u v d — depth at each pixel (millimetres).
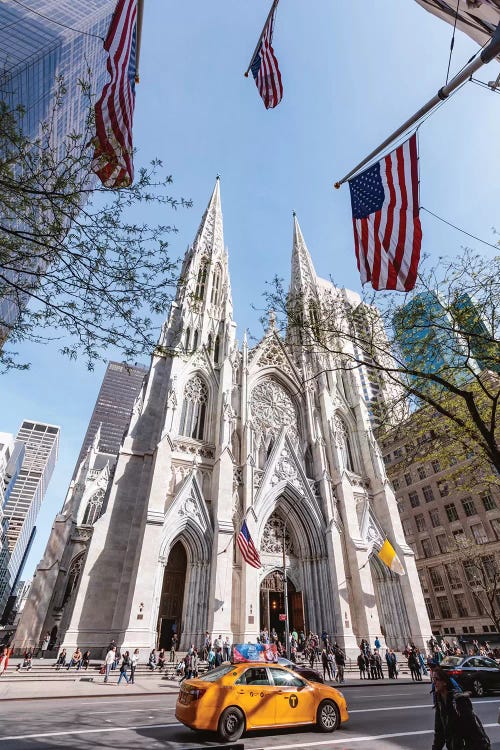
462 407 21172
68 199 11555
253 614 32188
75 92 22469
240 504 38844
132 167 11805
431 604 61938
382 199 14062
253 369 51719
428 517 66000
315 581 38844
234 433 44312
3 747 9492
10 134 11906
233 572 34969
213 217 68375
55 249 11836
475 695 19797
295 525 41969
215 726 10742
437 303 16422
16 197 11773
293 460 44406
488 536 56719
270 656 21094
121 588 31234
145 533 31438
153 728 12117
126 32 12609
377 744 10102
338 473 45969
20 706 16078
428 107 11016
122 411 180375
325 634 33656
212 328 51531
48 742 10055
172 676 25891
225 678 11906
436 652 34594
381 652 35281
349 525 42094
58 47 31578
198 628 30781
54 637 45625
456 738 7039
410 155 13898
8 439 174875
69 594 51688
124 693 20031
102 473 66562
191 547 34531
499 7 9078
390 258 13484
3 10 29094
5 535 198125
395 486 73562
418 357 17203
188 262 60594
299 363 57906
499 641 50156
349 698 19266
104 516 33844
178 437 40125
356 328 17141
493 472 24219
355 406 56625
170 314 48750
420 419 20484
